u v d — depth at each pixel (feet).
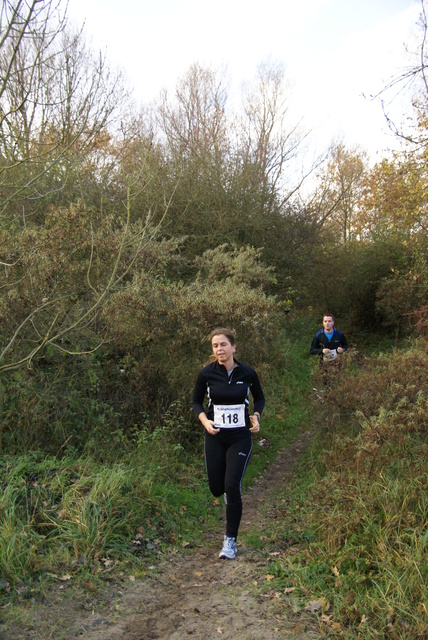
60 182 31.99
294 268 52.90
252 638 10.32
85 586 11.96
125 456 19.13
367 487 15.03
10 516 13.07
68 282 19.77
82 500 14.53
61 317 20.85
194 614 11.30
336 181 71.05
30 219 29.50
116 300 20.81
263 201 49.85
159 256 25.00
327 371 25.11
